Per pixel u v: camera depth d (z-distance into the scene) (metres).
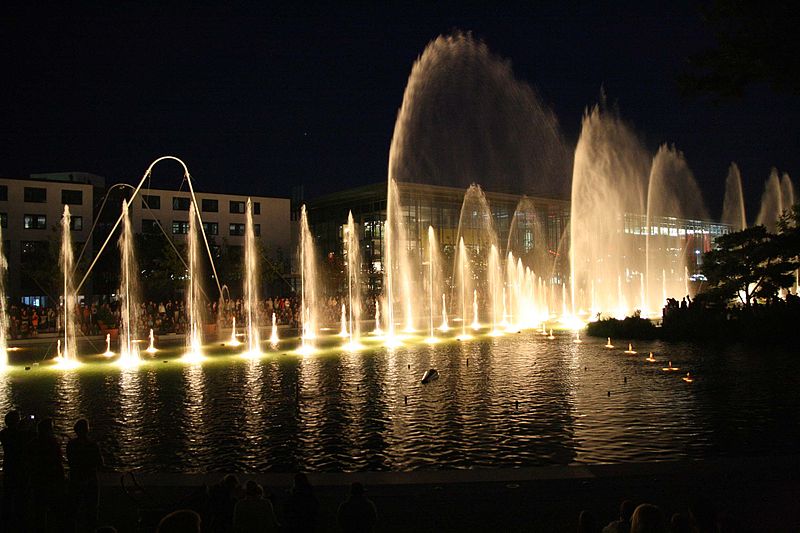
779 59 13.92
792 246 44.22
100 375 27.11
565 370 26.86
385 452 14.41
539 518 9.23
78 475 9.23
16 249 76.44
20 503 9.58
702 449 14.34
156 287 70.62
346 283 80.06
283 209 94.81
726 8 14.29
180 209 86.56
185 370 28.30
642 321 42.00
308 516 8.57
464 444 14.95
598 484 10.44
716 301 45.19
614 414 17.97
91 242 80.56
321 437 15.81
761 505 9.52
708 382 23.34
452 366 28.45
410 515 9.42
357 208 94.75
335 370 27.59
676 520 6.75
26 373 28.02
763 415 17.67
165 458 14.24
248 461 13.92
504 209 100.75
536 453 14.14
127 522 9.60
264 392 22.22
